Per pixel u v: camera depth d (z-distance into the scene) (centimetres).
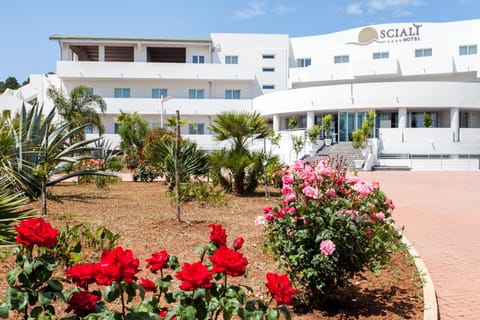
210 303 202
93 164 1561
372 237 396
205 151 1245
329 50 4312
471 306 400
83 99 3147
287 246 345
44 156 904
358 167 2819
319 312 357
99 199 1025
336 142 3525
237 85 4150
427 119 3384
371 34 4181
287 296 207
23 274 200
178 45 4094
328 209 338
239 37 4262
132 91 4025
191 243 567
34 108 991
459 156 3186
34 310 201
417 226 832
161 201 1007
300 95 3609
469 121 3606
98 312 194
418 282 439
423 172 2716
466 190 1578
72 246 408
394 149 3216
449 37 3997
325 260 327
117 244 545
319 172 405
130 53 4409
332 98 3472
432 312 356
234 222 742
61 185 1401
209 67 4019
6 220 431
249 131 1252
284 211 353
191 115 4016
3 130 784
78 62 3872
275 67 4200
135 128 3078
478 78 3853
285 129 4003
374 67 3884
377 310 364
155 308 206
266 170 1159
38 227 209
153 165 1526
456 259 576
